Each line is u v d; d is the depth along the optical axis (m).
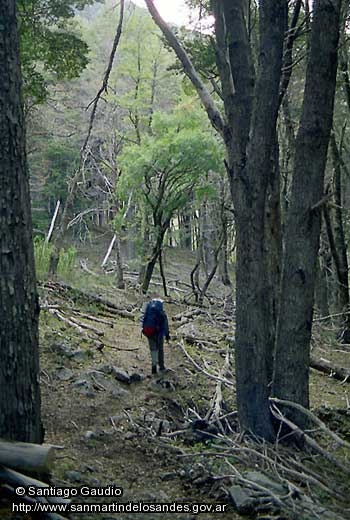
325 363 11.43
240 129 6.55
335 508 4.69
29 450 4.29
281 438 6.19
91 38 24.30
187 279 27.22
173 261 31.64
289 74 7.36
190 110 19.09
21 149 4.62
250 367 6.43
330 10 6.19
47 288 13.17
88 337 10.48
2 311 4.52
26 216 4.67
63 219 16.27
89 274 20.11
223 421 7.38
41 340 9.47
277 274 7.58
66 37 11.84
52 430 6.43
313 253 6.50
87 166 23.48
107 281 19.59
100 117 23.84
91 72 25.30
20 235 4.59
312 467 5.92
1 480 4.12
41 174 29.27
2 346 4.54
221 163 17.19
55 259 15.26
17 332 4.58
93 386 8.17
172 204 18.08
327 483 5.36
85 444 6.16
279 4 6.28
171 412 8.05
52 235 21.73
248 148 6.43
